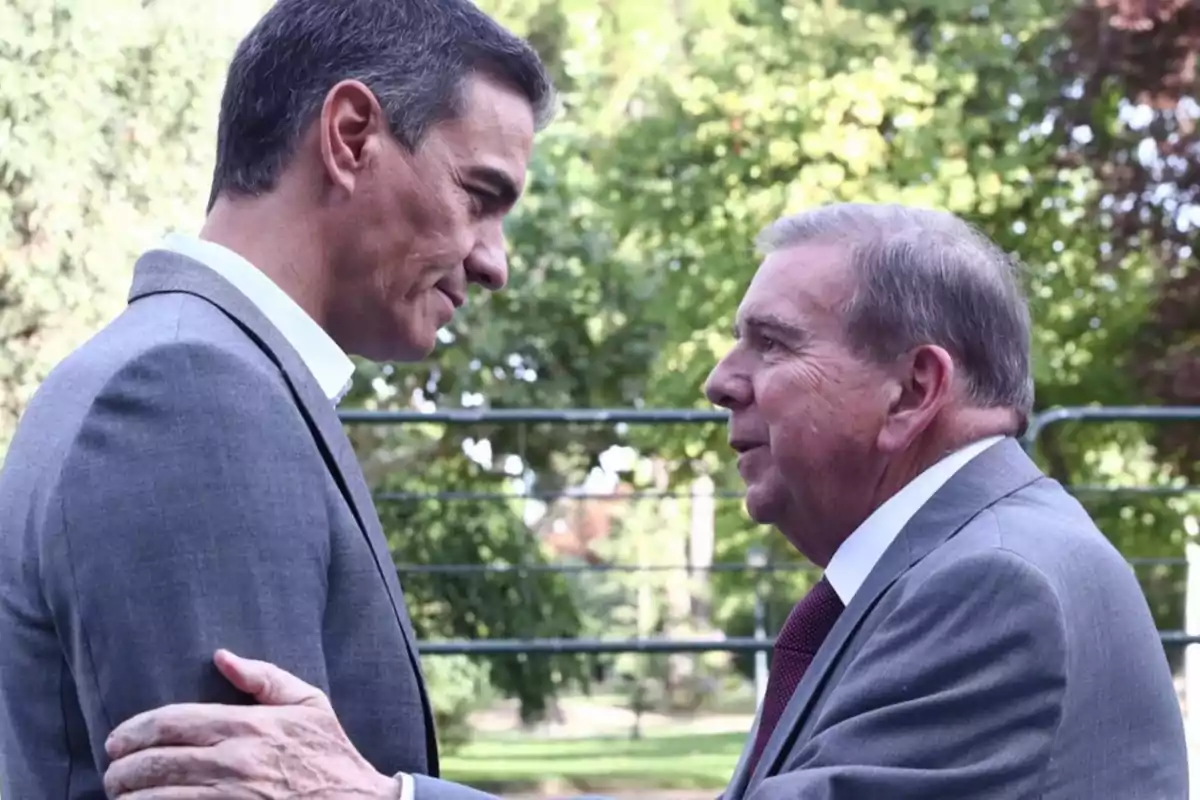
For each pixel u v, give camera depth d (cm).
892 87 955
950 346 196
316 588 148
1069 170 1014
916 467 198
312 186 164
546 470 807
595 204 1011
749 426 207
